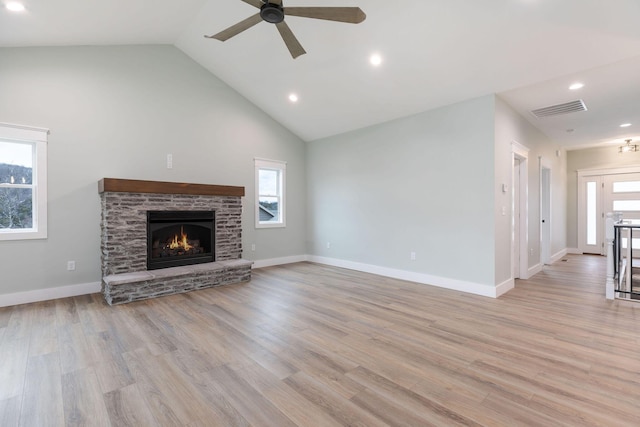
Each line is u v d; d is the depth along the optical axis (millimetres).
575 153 7613
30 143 3758
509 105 4277
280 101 5480
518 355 2322
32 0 2811
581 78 3477
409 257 4766
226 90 5465
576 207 7617
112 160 4266
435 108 4418
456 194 4195
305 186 6711
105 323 2998
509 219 4238
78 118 4008
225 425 1587
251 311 3342
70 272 3953
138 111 4492
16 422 1610
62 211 3896
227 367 2168
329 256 6191
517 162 4887
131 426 1581
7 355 2348
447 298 3799
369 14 3271
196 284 4223
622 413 1659
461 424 1578
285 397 1820
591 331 2760
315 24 3594
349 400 1788
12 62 3582
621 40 2797
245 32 4086
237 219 5086
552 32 2871
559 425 1568
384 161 5129
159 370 2129
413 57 3623
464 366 2166
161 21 4012
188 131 4996
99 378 2033
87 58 4082
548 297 3836
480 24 2986
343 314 3240
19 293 3621
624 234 6973
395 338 2637
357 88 4484
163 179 4723
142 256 4082
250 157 5781
